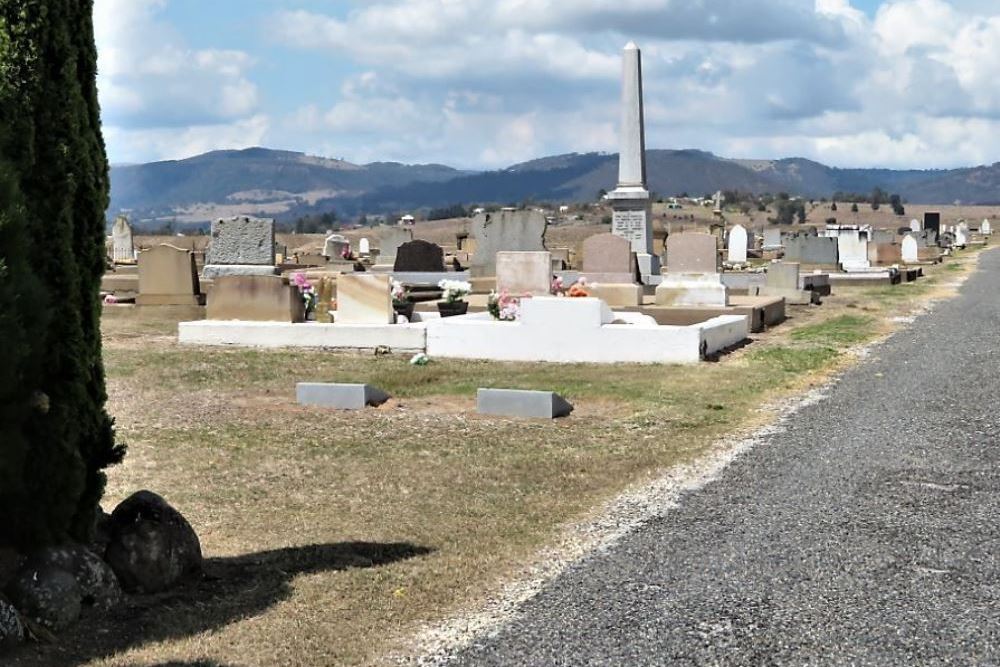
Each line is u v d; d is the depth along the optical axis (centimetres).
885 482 933
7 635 549
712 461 1027
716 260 2755
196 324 1956
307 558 735
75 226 644
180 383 1541
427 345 1827
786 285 2770
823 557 725
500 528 811
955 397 1341
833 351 1794
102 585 619
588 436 1157
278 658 563
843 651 568
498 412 1285
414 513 858
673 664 555
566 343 1731
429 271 3325
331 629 603
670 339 1689
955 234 8688
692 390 1434
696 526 805
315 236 8725
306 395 1362
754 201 18725
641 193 3359
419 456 1066
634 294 2219
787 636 588
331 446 1113
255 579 686
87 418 644
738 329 1934
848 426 1179
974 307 2636
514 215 2995
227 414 1296
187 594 654
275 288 1967
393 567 714
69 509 621
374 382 1538
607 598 652
